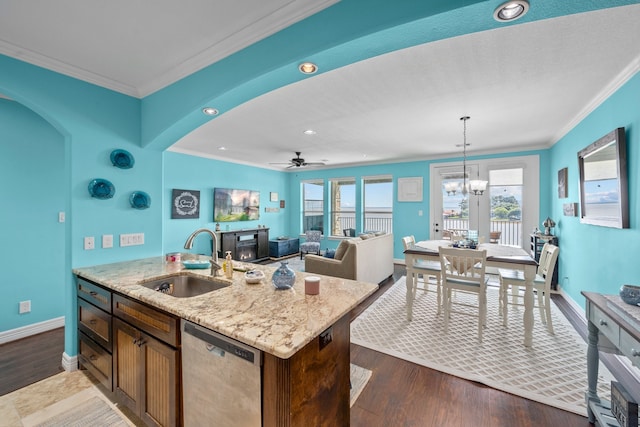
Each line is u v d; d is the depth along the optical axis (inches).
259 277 70.4
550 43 76.1
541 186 194.2
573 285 142.6
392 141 185.6
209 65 80.0
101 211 92.6
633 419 54.2
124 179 98.3
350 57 61.7
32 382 82.6
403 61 85.4
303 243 296.8
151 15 63.1
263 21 64.8
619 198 95.0
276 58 65.6
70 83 86.0
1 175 106.1
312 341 46.8
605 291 108.6
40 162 115.4
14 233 109.0
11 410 71.4
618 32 71.1
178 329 54.4
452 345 103.0
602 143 105.9
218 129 159.3
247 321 48.0
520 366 89.1
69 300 87.3
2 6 59.2
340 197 305.4
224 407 47.1
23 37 70.8
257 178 283.6
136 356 64.2
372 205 286.0
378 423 66.9
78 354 87.7
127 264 92.6
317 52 59.7
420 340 107.0
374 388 79.7
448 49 78.9
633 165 89.7
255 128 156.6
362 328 118.2
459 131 161.2
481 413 69.9
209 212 238.2
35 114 114.3
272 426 41.9
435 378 84.0
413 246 142.1
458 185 171.2
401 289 175.0
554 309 137.9
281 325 46.5
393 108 125.2
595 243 117.0
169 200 210.1
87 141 89.4
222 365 46.9
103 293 74.8
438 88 104.3
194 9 61.4
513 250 128.9
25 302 111.3
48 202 117.6
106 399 75.5
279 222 311.1
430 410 71.1
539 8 46.4
